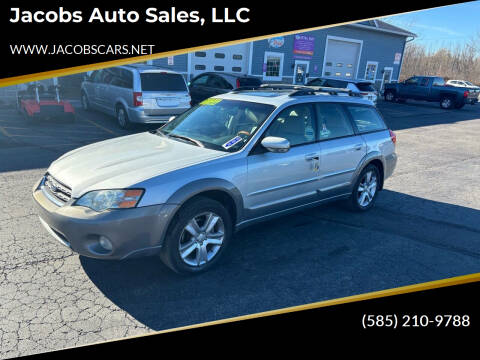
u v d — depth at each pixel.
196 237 3.42
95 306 3.03
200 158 3.54
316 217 5.11
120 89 10.09
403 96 25.34
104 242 3.05
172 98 9.91
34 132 9.34
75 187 3.18
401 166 8.40
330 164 4.54
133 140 4.17
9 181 5.75
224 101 4.52
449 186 7.02
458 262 4.11
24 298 3.06
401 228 4.91
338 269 3.81
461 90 22.91
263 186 3.87
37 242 3.95
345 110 4.90
